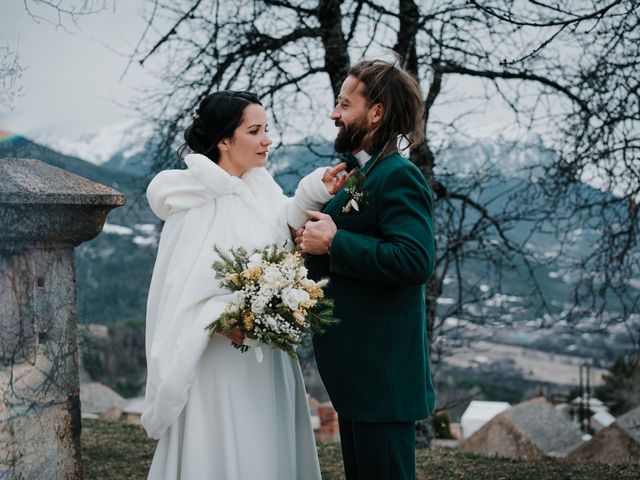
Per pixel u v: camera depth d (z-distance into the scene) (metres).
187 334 2.50
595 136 5.47
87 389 9.23
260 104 2.80
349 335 2.59
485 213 6.92
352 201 2.57
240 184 2.71
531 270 6.72
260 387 2.70
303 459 2.97
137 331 15.66
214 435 2.64
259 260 2.44
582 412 12.58
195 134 2.81
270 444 2.69
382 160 2.63
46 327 2.73
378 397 2.54
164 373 2.52
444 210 6.94
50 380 2.74
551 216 6.08
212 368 2.65
